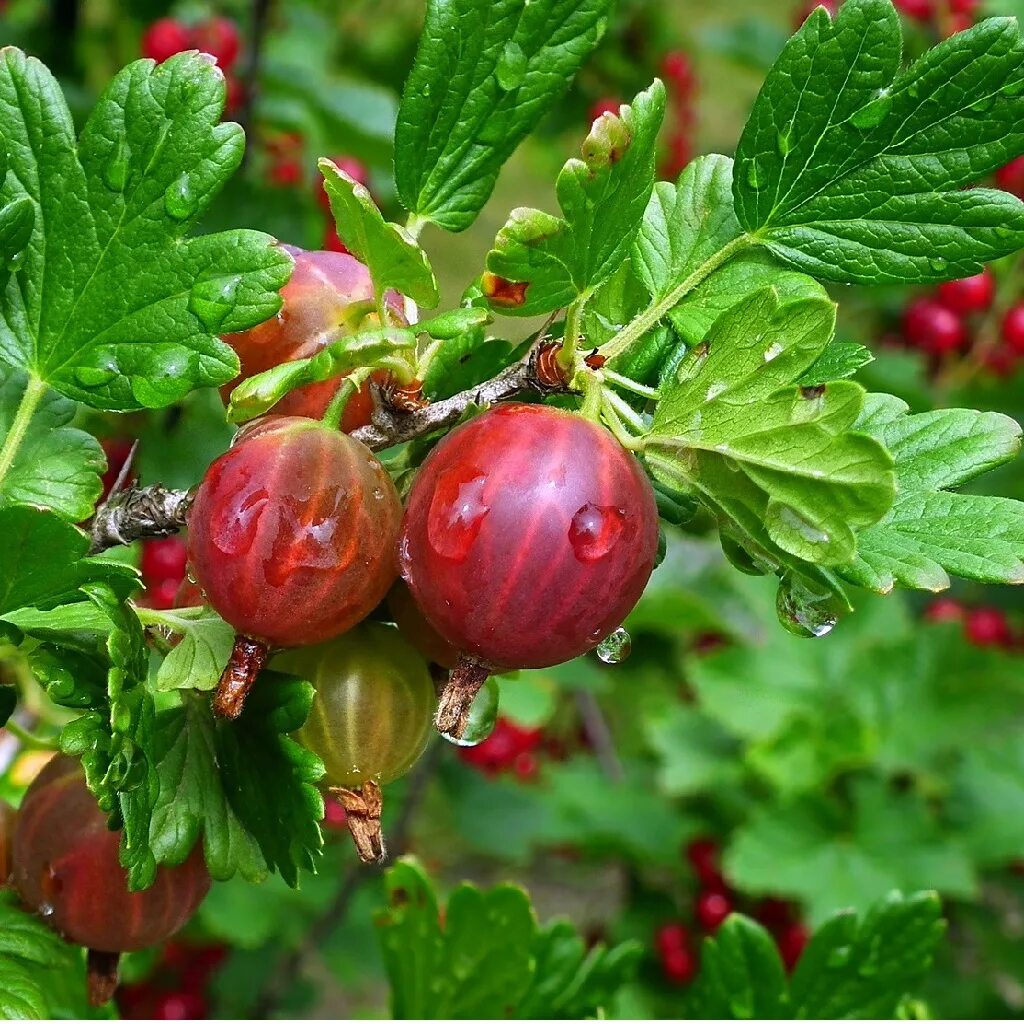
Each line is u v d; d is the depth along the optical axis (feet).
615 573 0.62
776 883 1.41
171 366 0.67
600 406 0.65
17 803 0.86
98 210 0.68
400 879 0.87
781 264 0.70
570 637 0.63
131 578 0.64
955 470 0.67
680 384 0.64
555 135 1.84
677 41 1.87
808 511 0.62
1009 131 0.67
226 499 0.63
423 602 0.63
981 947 1.59
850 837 1.47
